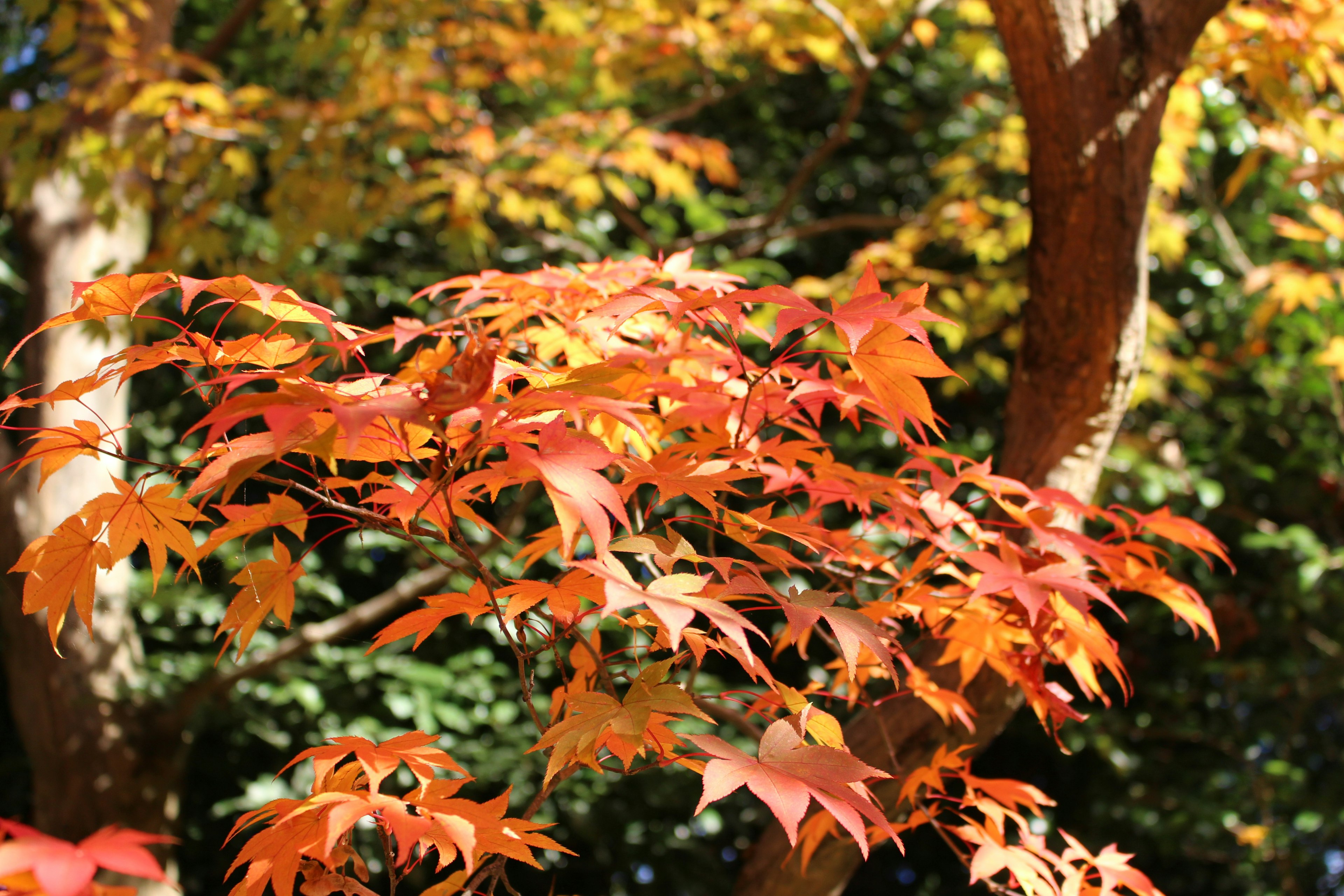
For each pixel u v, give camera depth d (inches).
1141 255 64.1
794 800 28.0
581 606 38.2
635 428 27.9
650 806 151.8
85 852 19.5
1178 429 163.3
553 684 160.9
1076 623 44.6
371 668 148.2
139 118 139.3
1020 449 67.7
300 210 132.6
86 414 135.6
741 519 37.8
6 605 129.4
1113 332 64.1
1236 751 149.4
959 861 166.4
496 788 142.6
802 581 109.7
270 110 133.3
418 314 173.8
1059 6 61.1
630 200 173.6
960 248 164.6
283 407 24.9
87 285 30.5
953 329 141.8
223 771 156.1
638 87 189.9
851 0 141.7
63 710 128.6
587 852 150.3
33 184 120.3
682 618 26.5
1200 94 121.0
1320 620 156.9
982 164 162.6
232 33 157.4
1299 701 149.5
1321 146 102.1
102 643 132.8
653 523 107.0
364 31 128.5
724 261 146.5
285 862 32.3
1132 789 154.9
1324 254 142.3
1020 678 48.4
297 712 146.6
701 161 152.7
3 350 176.7
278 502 33.3
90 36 124.2
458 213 138.9
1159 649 165.5
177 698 136.9
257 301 32.6
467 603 37.1
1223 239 141.6
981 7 142.2
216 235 124.0
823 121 199.6
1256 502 163.2
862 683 53.7
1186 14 63.2
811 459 42.5
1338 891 155.6
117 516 34.1
